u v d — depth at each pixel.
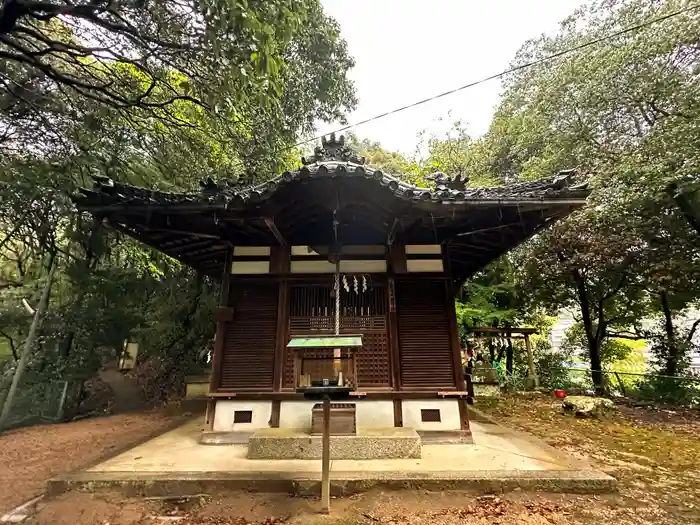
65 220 8.96
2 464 5.15
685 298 10.30
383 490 3.56
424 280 5.49
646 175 8.23
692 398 9.20
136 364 10.75
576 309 13.84
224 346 5.30
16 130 6.11
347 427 4.59
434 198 4.28
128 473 3.77
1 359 10.05
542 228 5.02
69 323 9.60
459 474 3.70
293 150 10.88
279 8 3.97
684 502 3.50
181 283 10.91
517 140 13.02
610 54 9.21
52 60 6.09
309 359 5.12
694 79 7.98
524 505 3.33
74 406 9.33
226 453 4.54
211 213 4.57
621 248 9.82
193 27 4.29
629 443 5.88
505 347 13.68
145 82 6.10
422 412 5.01
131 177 7.71
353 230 5.59
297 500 3.42
